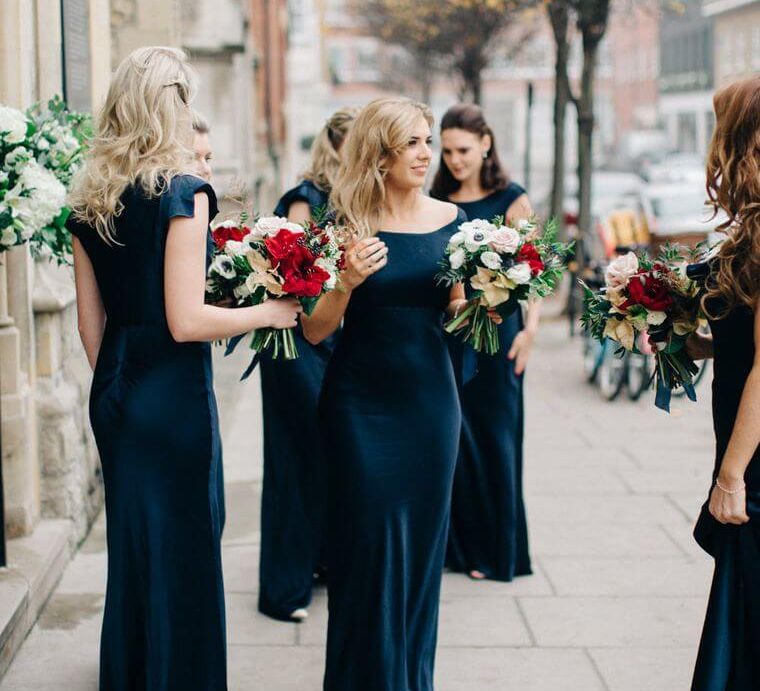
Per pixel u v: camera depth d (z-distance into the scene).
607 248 14.37
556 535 6.16
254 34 24.34
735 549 3.24
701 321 3.48
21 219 3.71
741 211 3.11
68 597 5.08
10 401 5.18
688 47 56.50
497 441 5.36
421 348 3.91
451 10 28.05
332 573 3.95
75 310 6.18
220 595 3.72
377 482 3.85
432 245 3.94
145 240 3.53
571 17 18.20
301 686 4.35
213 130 16.41
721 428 3.26
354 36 70.81
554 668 4.50
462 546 5.53
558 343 13.54
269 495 4.99
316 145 4.98
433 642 4.04
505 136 68.50
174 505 3.64
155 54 3.58
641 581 5.45
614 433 8.73
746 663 3.23
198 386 3.64
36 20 5.58
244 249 3.68
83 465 5.91
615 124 70.62
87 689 4.23
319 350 4.96
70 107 6.25
